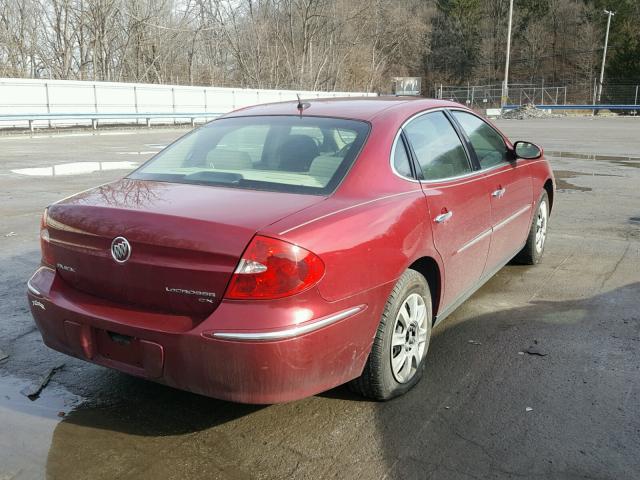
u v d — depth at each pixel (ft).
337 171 10.29
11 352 12.56
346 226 9.06
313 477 8.52
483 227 13.46
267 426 9.78
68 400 10.65
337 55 179.63
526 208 16.66
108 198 9.89
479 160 14.14
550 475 8.53
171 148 12.53
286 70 161.17
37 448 9.20
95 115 80.89
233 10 152.76
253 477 8.54
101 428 9.77
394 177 10.79
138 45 131.64
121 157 49.29
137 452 9.12
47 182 35.01
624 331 13.52
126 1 128.67
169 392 10.94
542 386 11.06
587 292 16.15
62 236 9.68
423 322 11.15
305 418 10.00
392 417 10.03
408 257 10.16
